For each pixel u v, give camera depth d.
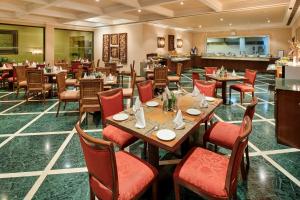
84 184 2.42
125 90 5.33
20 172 2.62
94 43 13.41
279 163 2.85
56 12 8.90
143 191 1.75
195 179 1.75
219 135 2.53
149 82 3.84
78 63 9.46
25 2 7.61
